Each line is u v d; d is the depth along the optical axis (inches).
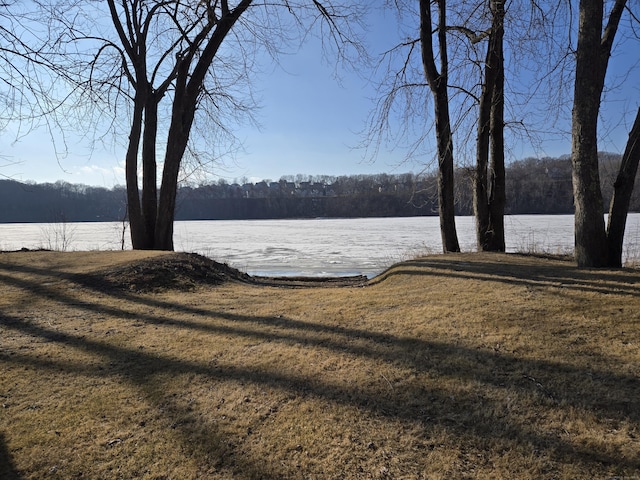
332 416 133.0
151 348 196.7
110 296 295.3
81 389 156.9
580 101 281.3
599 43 273.4
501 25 421.1
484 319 201.6
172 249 516.1
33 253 458.9
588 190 288.0
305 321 226.2
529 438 115.6
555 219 2316.7
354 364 167.0
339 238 1530.5
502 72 452.1
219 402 145.3
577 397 131.7
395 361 165.9
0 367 175.9
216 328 223.9
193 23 505.4
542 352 162.1
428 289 273.7
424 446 116.3
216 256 969.5
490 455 110.7
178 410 140.9
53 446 122.6
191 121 518.6
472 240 1136.2
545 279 263.7
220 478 107.7
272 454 116.4
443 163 462.6
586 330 177.9
